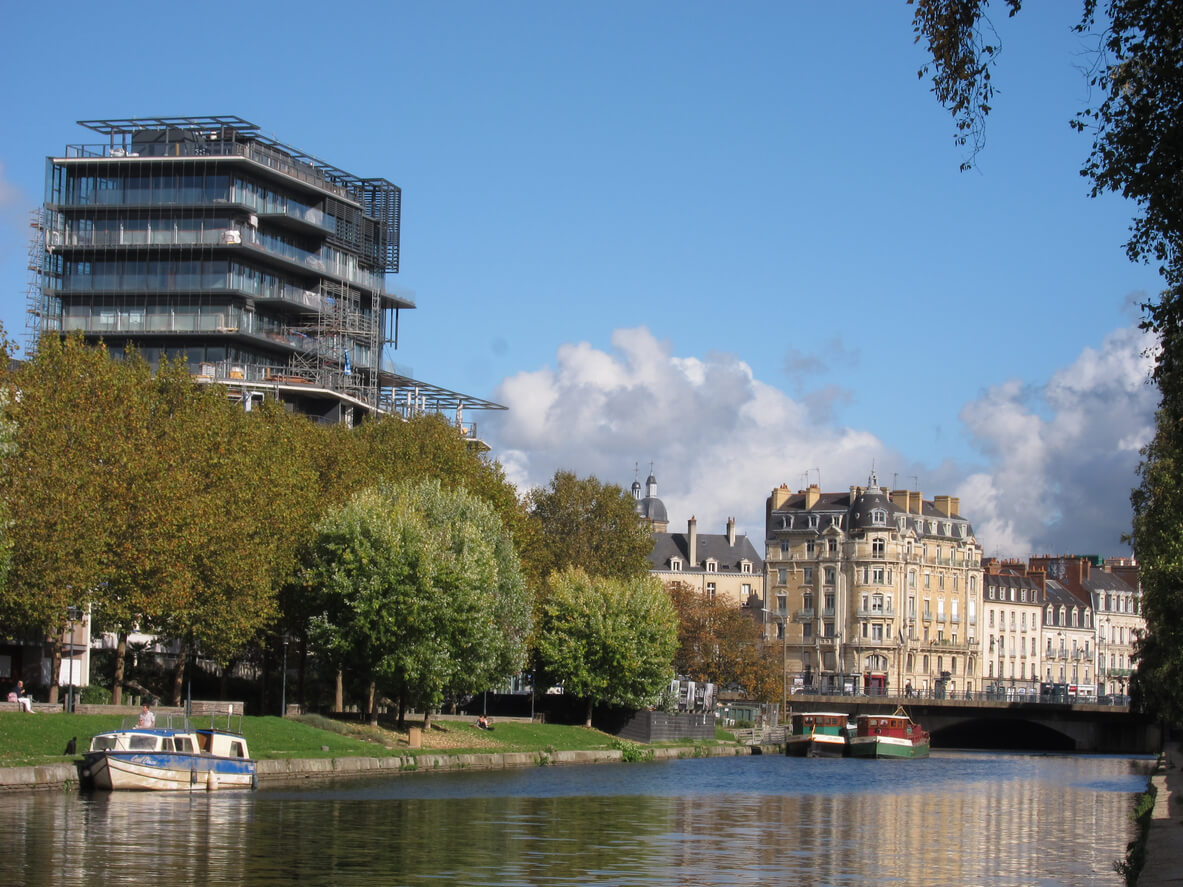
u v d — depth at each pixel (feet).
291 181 458.91
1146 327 106.22
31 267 444.96
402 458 346.74
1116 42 94.17
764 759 383.04
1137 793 260.21
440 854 138.00
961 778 312.71
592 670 358.64
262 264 455.22
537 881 122.72
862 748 414.00
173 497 228.22
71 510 208.13
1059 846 163.02
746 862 140.77
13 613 209.15
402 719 288.30
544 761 302.66
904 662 654.12
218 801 180.86
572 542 439.22
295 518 272.92
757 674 529.86
